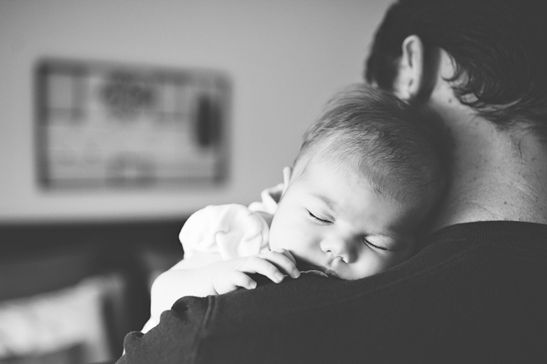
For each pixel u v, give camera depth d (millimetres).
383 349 554
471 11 662
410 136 709
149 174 3096
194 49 3086
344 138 727
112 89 2975
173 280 761
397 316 560
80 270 2738
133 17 2967
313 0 3242
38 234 2850
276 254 632
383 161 702
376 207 707
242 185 3256
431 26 691
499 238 587
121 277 2842
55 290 2615
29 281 2566
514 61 630
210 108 3148
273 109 3246
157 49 3023
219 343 562
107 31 2936
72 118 2930
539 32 637
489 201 637
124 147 3037
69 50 2883
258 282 656
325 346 554
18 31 2795
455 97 681
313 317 560
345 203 709
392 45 753
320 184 724
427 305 562
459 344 558
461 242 591
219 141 3188
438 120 700
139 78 3012
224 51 3137
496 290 567
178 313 596
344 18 3301
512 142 639
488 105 644
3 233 2789
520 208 625
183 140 3131
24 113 2846
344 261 718
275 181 3301
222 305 580
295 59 3248
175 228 3094
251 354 557
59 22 2854
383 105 739
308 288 582
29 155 2879
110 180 3035
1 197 2850
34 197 2910
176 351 576
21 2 2785
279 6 3195
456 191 667
